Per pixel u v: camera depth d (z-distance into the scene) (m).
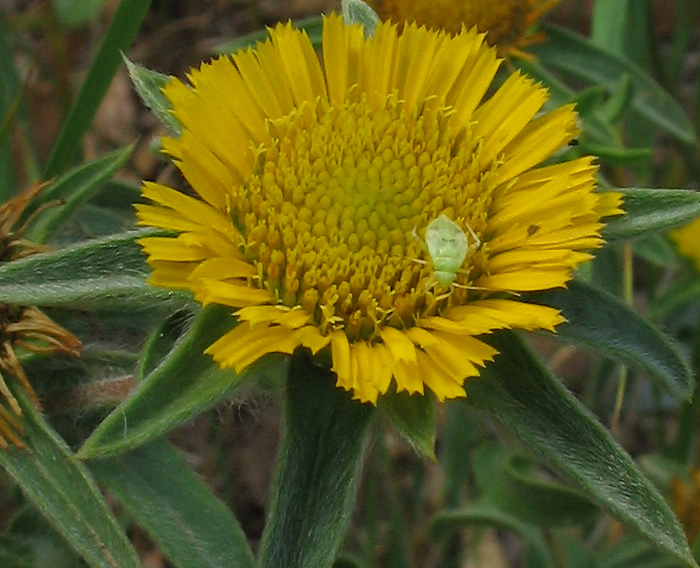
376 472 0.17
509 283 0.12
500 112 0.13
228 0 0.22
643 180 0.19
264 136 0.13
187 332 0.12
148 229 0.12
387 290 0.12
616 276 0.16
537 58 0.16
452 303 0.12
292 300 0.12
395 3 0.15
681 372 0.12
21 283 0.12
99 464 0.14
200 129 0.12
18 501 0.16
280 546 0.12
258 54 0.13
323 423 0.12
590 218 0.12
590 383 0.18
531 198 0.12
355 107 0.13
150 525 0.14
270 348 0.12
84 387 0.14
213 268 0.12
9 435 0.13
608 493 0.12
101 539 0.13
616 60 0.16
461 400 0.12
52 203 0.14
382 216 0.12
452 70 0.13
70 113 0.15
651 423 0.19
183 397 0.12
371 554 0.17
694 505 0.16
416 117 0.13
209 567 0.13
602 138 0.16
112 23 0.15
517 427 0.12
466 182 0.13
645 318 0.13
